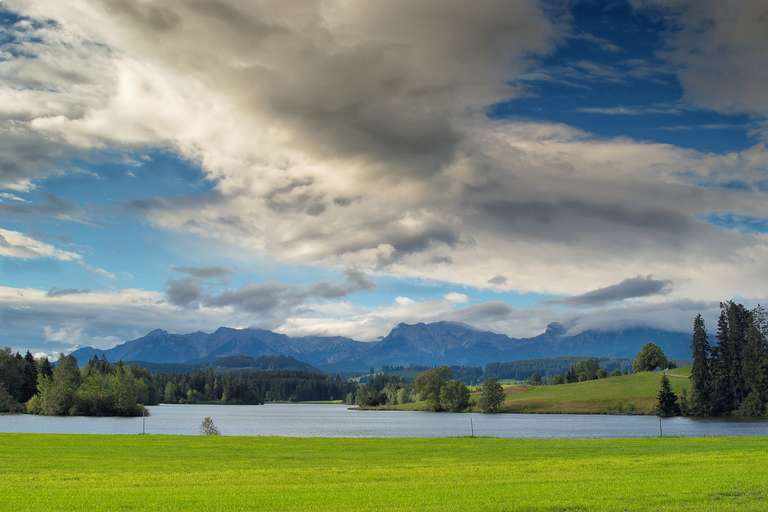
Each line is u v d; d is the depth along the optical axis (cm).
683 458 5325
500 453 6162
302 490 3756
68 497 3519
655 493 3522
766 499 3341
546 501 3331
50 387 19075
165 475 4444
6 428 12550
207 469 4891
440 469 4766
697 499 3356
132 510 3170
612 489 3675
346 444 7125
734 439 7512
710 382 19550
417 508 3175
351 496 3531
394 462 5397
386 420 18288
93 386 18862
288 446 6881
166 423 15362
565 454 6003
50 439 7269
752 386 18775
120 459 5541
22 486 3928
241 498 3472
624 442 7275
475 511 3102
